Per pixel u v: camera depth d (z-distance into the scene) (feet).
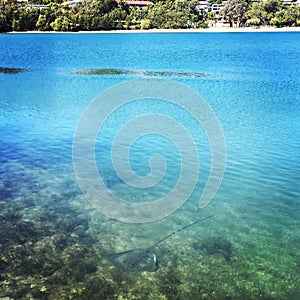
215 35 354.54
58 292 25.05
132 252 29.43
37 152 50.42
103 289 25.45
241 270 27.76
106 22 385.50
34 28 370.73
